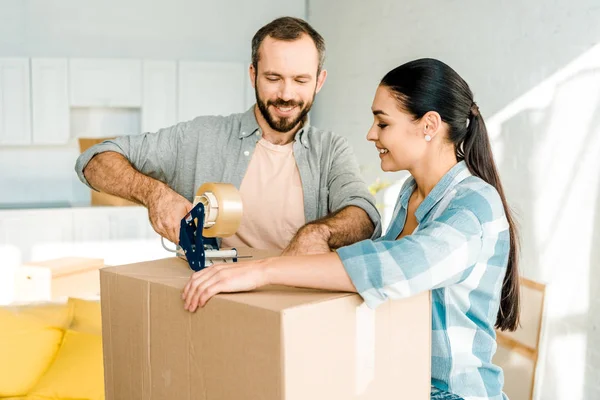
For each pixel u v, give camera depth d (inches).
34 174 188.7
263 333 35.6
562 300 105.4
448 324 45.8
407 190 54.6
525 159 113.9
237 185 67.9
